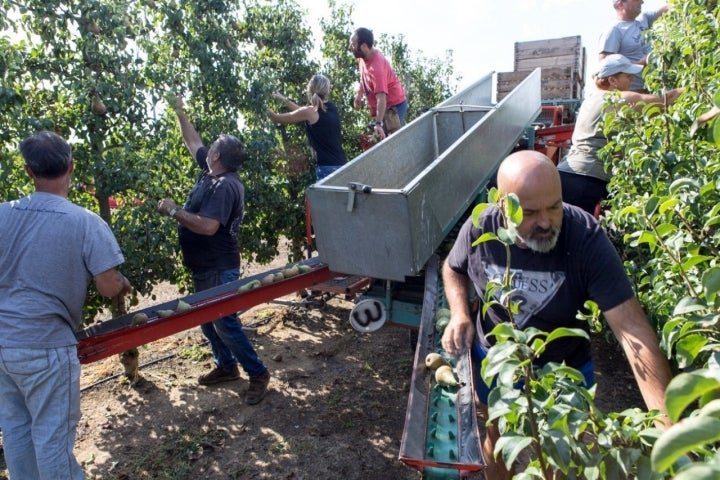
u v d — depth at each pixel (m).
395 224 2.90
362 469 3.75
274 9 6.62
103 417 4.41
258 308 6.61
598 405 4.27
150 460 3.86
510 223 1.36
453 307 2.54
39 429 2.77
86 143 4.27
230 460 3.87
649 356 1.91
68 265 2.74
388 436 4.10
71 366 2.81
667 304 2.20
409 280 3.92
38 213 2.73
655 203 1.79
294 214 6.73
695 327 1.48
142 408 4.52
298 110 5.89
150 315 3.30
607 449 1.15
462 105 6.38
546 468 1.24
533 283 2.26
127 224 4.55
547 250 2.10
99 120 4.22
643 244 3.22
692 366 1.91
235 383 4.89
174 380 4.96
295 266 3.79
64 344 2.77
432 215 3.25
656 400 1.83
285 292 3.58
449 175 3.55
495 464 2.62
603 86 4.59
